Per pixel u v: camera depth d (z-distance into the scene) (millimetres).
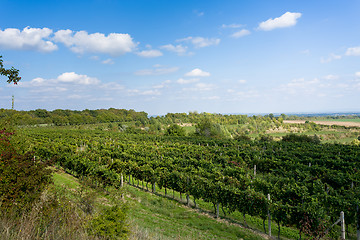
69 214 6469
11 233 5098
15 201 6523
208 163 25109
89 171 20438
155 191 20594
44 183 7797
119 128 87688
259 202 12734
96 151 32000
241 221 14383
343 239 10742
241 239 11453
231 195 14016
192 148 37156
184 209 16047
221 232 12102
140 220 12000
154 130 88312
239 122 119375
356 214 11758
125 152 30531
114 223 6445
